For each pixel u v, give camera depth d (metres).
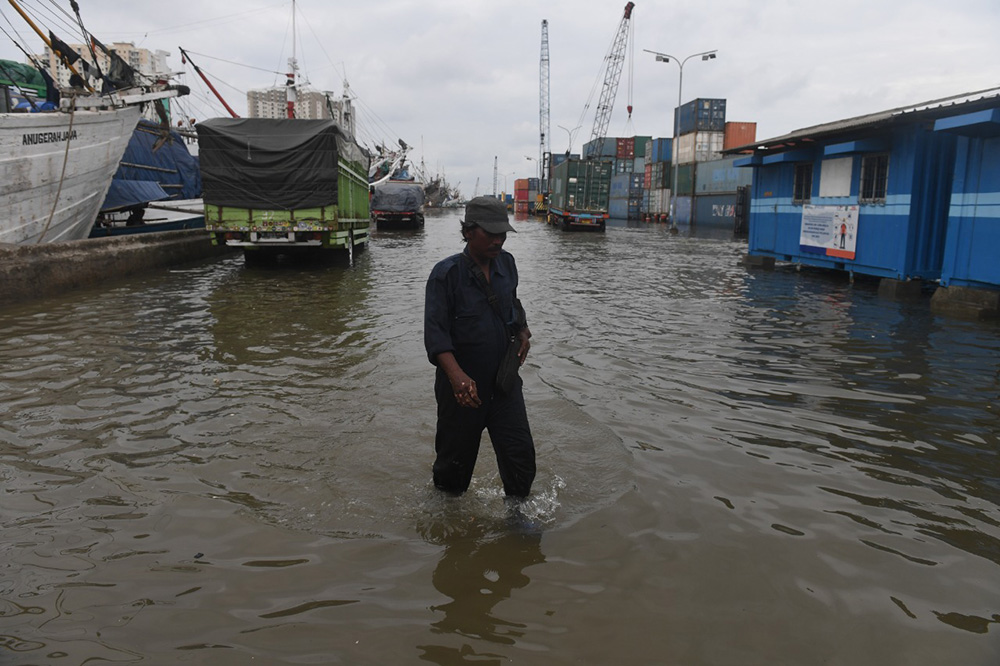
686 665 2.37
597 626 2.58
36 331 8.01
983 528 3.36
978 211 9.47
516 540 3.21
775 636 2.52
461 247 24.75
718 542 3.20
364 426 4.74
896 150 11.50
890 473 4.01
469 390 3.11
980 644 2.47
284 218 14.91
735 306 10.32
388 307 10.04
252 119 14.95
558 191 43.75
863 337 7.85
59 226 13.71
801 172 14.95
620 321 8.98
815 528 3.34
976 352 7.04
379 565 2.99
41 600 2.69
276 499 3.62
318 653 2.41
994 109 8.37
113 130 14.75
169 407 5.16
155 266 15.42
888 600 2.75
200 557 3.03
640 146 60.00
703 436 4.59
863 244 12.54
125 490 3.71
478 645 2.46
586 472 3.98
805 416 5.01
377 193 39.16
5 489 3.70
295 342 7.50
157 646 2.43
